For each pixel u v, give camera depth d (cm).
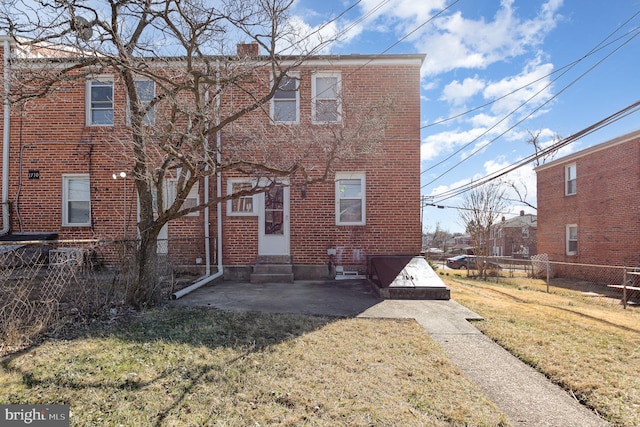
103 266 880
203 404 314
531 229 3750
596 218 1636
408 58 970
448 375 380
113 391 329
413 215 970
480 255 1933
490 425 292
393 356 427
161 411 302
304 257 970
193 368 376
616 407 322
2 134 964
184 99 824
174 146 572
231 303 654
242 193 587
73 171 966
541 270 1850
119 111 848
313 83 978
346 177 980
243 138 732
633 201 1435
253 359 404
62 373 356
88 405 308
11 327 423
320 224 973
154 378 354
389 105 754
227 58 645
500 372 397
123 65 513
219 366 382
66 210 972
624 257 1474
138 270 584
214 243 972
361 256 969
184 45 561
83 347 417
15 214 960
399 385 356
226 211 977
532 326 564
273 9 596
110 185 965
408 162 973
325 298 717
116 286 586
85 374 356
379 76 977
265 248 977
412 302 700
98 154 966
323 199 975
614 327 580
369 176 974
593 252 1648
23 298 492
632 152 1444
